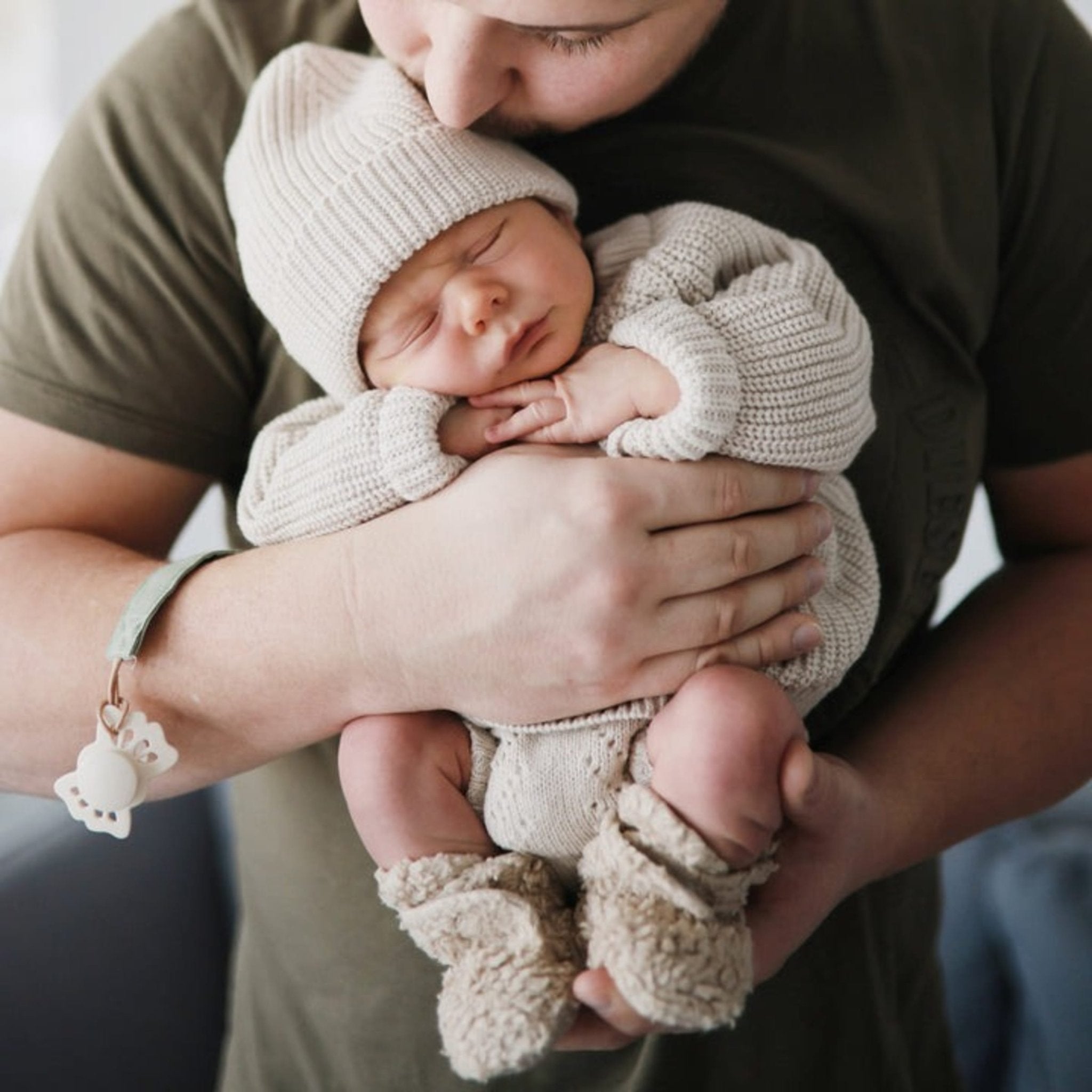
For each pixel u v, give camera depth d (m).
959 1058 1.42
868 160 0.83
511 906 0.70
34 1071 1.30
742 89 0.83
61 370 0.81
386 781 0.73
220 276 0.82
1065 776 0.88
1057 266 0.88
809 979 0.88
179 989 1.49
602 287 0.81
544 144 0.84
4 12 1.77
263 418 0.87
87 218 0.82
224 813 1.54
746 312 0.74
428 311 0.77
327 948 0.90
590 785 0.73
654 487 0.71
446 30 0.67
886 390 0.85
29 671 0.77
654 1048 0.84
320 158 0.77
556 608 0.70
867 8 0.83
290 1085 0.97
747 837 0.69
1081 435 0.92
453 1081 0.88
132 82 0.83
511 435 0.76
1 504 0.83
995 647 0.90
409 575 0.72
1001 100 0.86
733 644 0.73
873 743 0.85
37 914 1.32
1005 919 1.38
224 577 0.77
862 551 0.81
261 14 0.84
